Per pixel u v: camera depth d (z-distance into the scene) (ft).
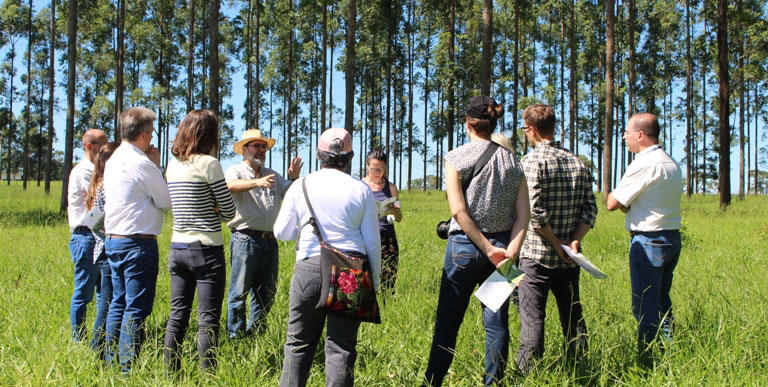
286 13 130.72
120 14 92.79
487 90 64.13
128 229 12.66
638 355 12.12
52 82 106.01
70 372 11.21
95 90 151.74
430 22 133.69
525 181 11.60
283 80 165.37
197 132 13.19
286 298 17.97
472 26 111.55
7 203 77.87
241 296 15.80
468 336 13.71
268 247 16.24
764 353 11.64
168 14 133.90
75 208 14.93
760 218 49.65
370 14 122.31
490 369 11.32
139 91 116.37
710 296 15.42
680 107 163.32
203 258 12.78
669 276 13.97
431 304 16.87
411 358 12.95
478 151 11.41
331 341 10.57
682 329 12.93
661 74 142.82
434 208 73.36
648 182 13.08
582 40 144.15
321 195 10.65
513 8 99.25
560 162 12.57
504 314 11.43
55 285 19.15
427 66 158.81
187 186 12.84
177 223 12.92
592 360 11.74
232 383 11.16
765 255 26.63
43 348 12.07
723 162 69.15
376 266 10.98
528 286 12.51
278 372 12.21
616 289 17.88
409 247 30.32
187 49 142.61
